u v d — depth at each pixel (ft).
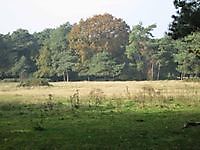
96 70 402.93
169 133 65.05
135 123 80.64
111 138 60.18
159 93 142.31
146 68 421.18
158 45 409.90
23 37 503.20
